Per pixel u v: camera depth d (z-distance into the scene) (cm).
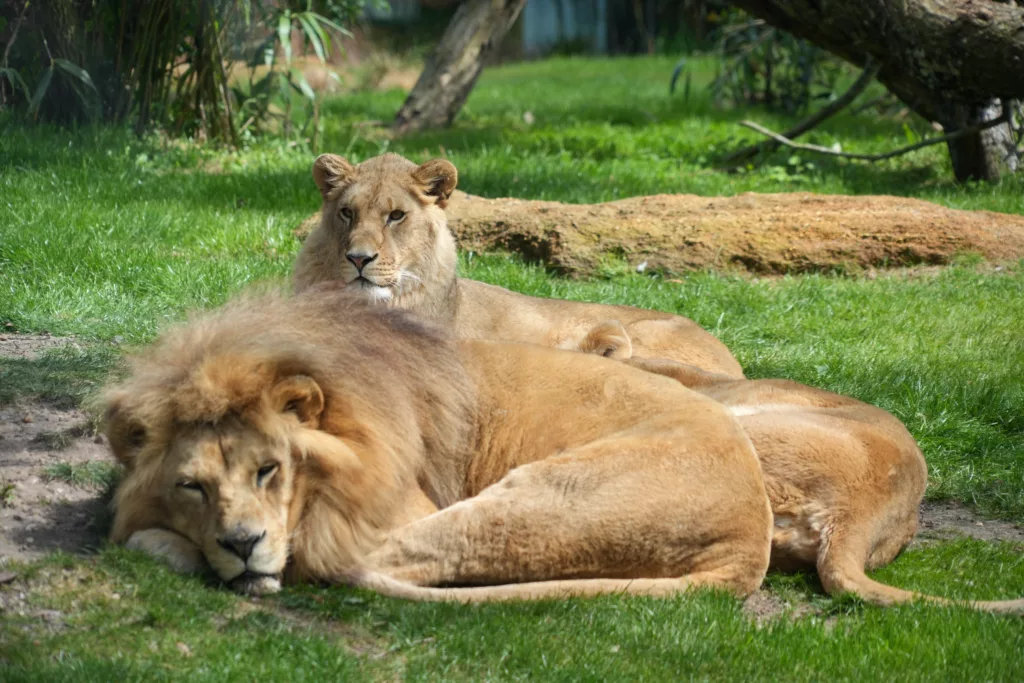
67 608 606
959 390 1188
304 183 1950
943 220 1741
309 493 657
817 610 719
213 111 2369
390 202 1133
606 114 3525
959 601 732
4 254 1369
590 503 676
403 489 692
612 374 762
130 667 550
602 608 660
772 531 746
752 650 650
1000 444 1088
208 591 635
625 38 7019
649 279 1581
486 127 3120
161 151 2150
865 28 2142
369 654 612
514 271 1531
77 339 1145
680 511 682
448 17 6262
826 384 1209
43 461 820
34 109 2034
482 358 772
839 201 1812
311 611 640
